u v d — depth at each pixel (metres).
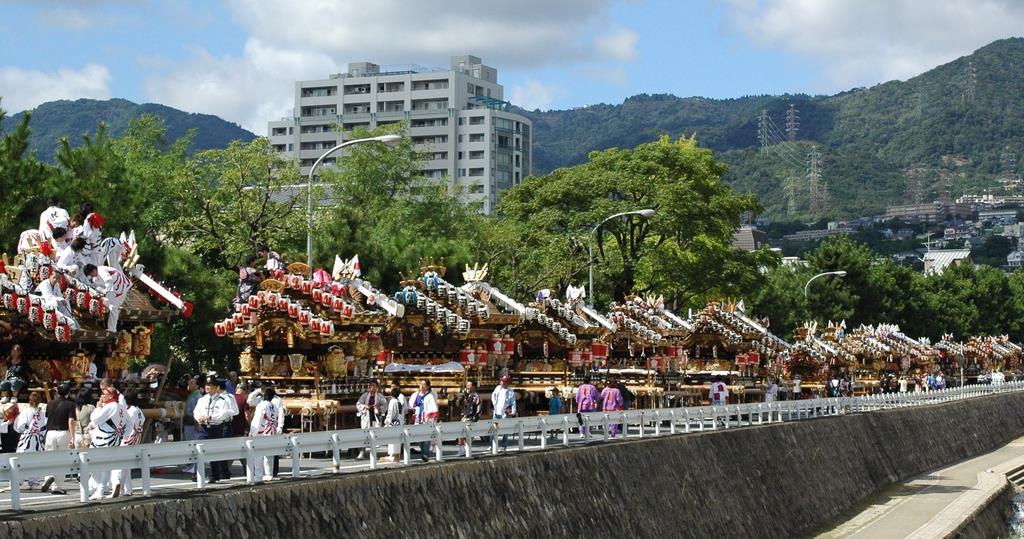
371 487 25.62
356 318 38.06
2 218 39.25
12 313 28.58
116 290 30.02
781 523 49.38
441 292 45.38
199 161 62.75
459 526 28.14
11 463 18.39
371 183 76.38
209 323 47.53
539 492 32.31
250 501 21.97
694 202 85.62
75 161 44.09
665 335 62.00
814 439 58.19
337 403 37.19
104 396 23.17
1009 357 137.62
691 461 43.19
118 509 19.22
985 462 83.31
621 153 90.25
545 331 49.19
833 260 122.94
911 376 105.56
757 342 67.06
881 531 53.66
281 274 38.06
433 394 35.41
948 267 155.25
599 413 38.75
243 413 29.62
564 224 85.88
